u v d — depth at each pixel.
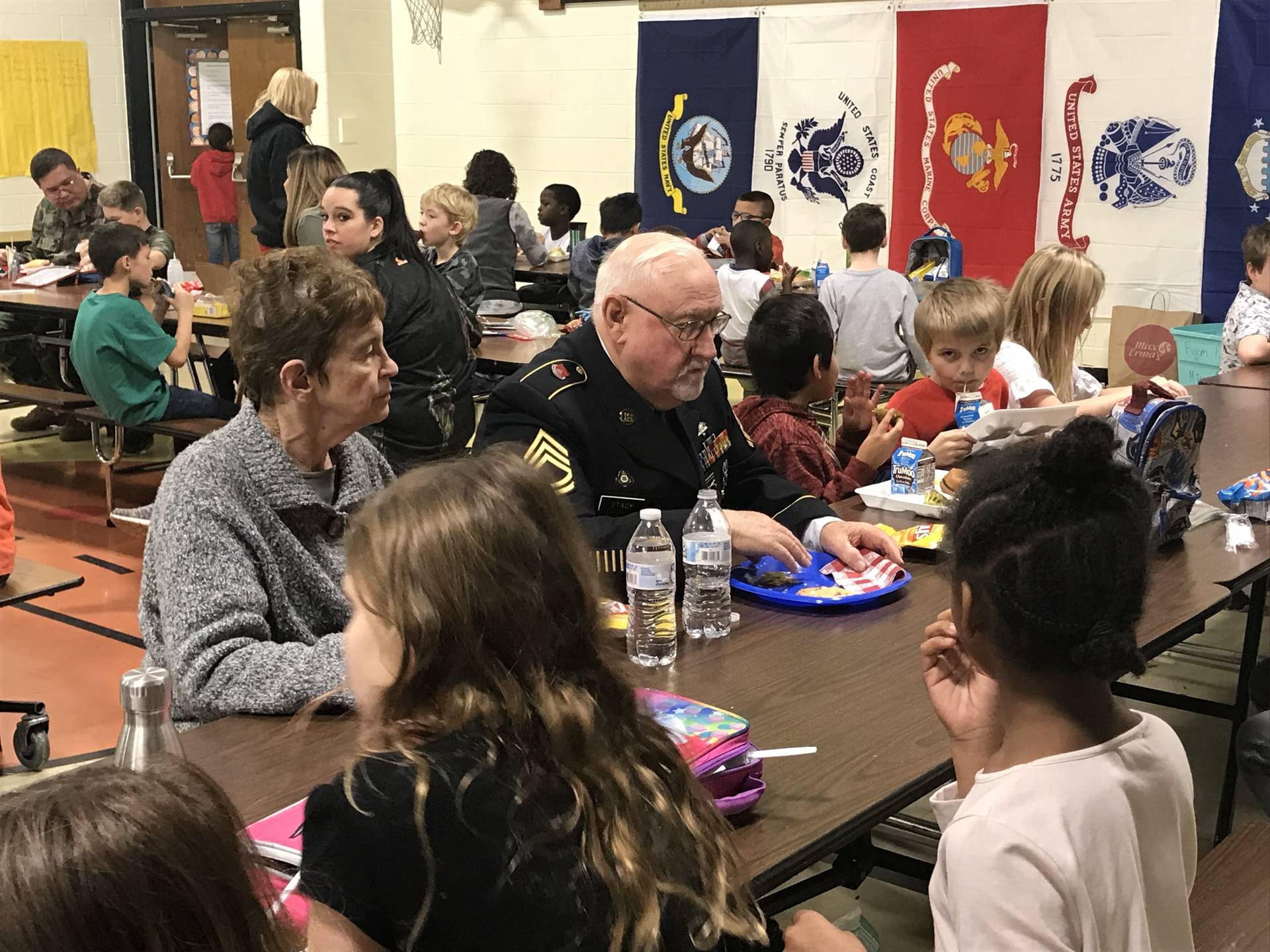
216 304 5.93
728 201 7.49
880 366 5.32
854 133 6.96
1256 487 2.73
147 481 5.87
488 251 6.60
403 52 8.81
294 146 6.53
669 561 2.00
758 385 3.00
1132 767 1.22
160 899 0.78
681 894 1.01
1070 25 6.19
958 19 6.51
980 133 6.54
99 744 3.35
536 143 8.30
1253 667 2.84
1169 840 1.26
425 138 8.85
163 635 1.85
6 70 9.06
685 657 2.00
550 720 0.99
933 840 2.75
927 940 2.54
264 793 1.56
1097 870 1.17
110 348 4.87
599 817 0.99
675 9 7.46
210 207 9.41
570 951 0.95
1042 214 6.45
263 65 9.11
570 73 8.04
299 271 1.91
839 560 2.38
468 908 0.94
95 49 9.50
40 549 4.91
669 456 2.30
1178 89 5.95
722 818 1.13
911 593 2.30
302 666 1.77
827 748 1.69
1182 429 2.50
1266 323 4.53
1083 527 1.17
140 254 4.96
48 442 6.57
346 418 1.96
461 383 4.24
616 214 6.38
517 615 0.99
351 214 4.10
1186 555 2.51
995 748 1.43
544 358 2.29
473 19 8.38
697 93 7.46
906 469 2.81
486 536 1.00
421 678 1.00
